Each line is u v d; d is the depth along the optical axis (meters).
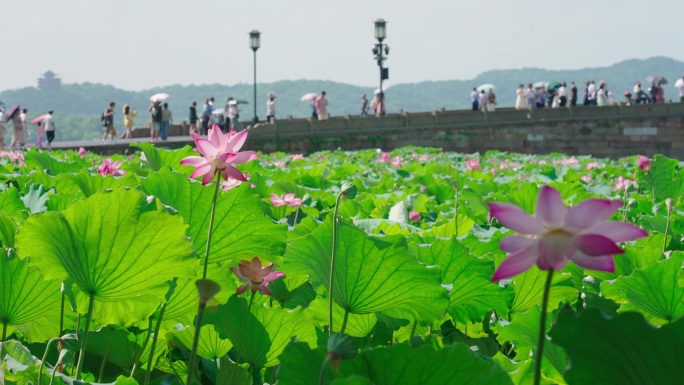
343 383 1.37
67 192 5.58
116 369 2.73
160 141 36.81
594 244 1.32
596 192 8.61
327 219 2.56
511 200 6.10
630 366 1.55
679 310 2.86
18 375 2.15
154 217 2.21
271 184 6.39
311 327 2.50
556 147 46.59
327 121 41.78
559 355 2.36
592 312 1.54
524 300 3.02
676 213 5.36
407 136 43.72
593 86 50.66
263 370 2.68
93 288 2.27
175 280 2.49
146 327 2.67
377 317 2.68
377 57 44.09
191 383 1.71
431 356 1.70
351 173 12.14
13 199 4.19
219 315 2.52
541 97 50.84
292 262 2.69
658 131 47.41
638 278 2.85
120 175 4.91
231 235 2.69
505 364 2.29
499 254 3.44
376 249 2.47
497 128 45.59
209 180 2.26
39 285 2.54
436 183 8.62
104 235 2.23
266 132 40.19
